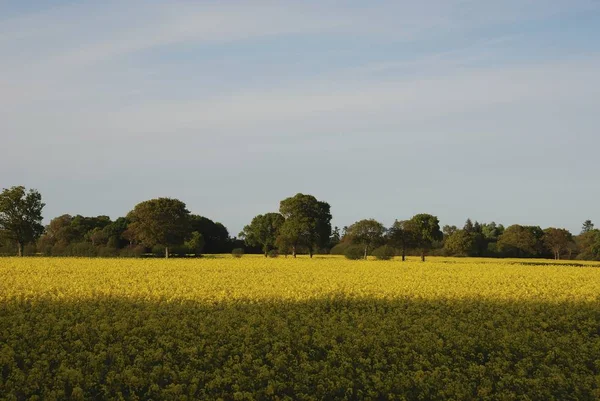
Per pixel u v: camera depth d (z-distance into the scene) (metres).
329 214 87.94
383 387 15.04
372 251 76.12
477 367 16.36
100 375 15.40
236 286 30.66
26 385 14.20
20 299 25.05
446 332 20.06
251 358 16.81
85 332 18.92
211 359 16.95
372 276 38.12
